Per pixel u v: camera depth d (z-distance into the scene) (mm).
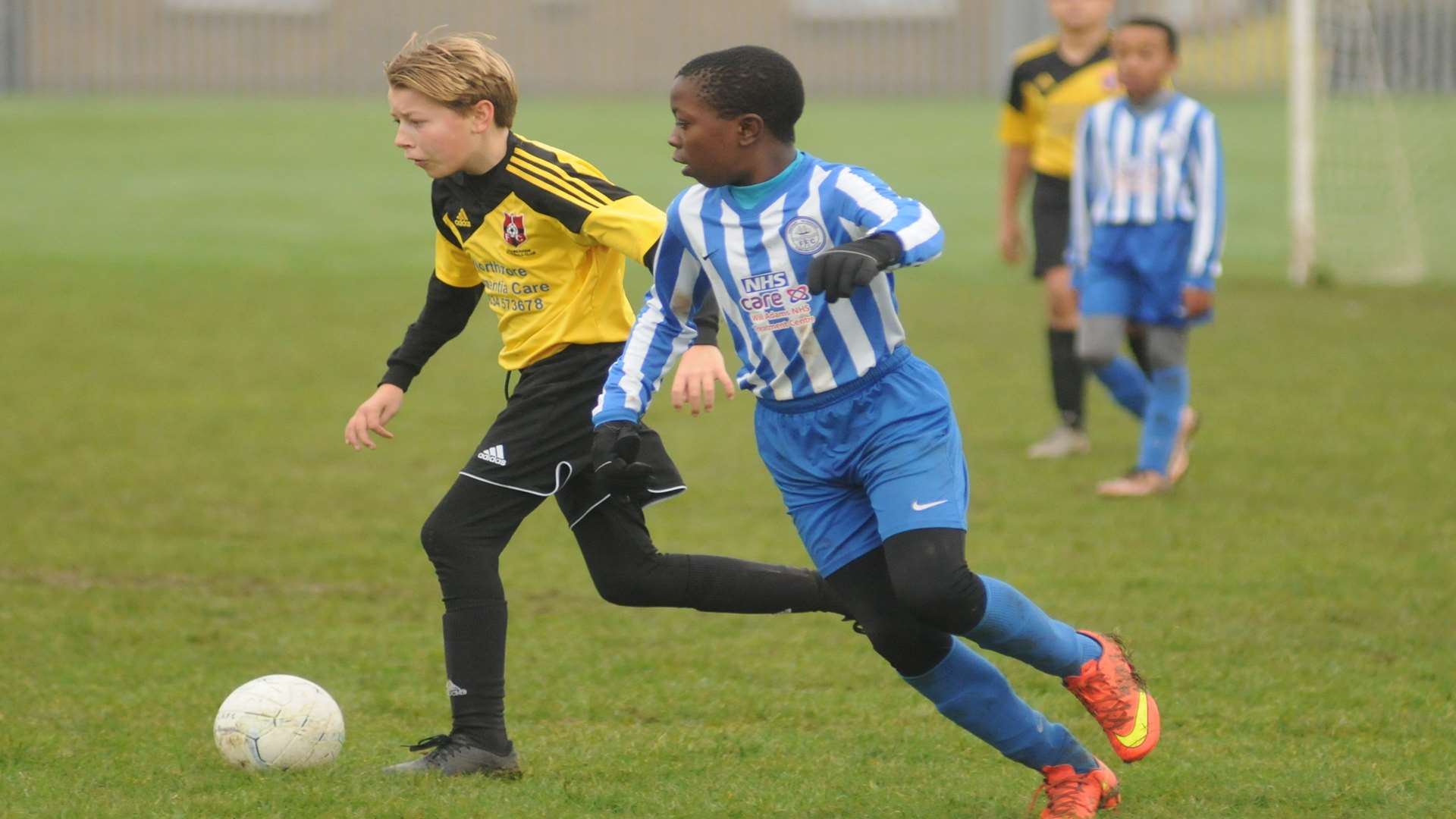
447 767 14586
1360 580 21844
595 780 14641
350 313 45938
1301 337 42125
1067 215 30578
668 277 13672
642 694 17531
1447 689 17500
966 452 30516
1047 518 25453
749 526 25406
